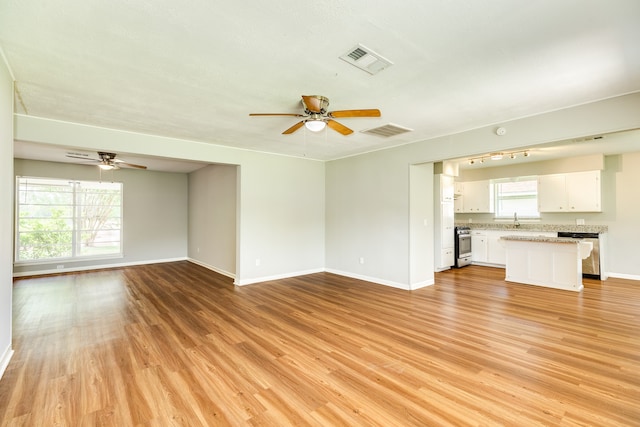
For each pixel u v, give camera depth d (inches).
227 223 245.1
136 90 111.1
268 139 183.6
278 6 66.3
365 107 128.4
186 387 88.6
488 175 293.7
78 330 131.3
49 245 256.5
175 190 319.6
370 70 96.0
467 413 76.3
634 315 144.9
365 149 213.2
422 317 145.4
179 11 68.1
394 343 117.3
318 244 255.6
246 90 111.3
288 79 102.2
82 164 264.5
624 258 223.9
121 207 287.4
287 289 199.2
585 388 86.4
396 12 68.5
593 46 82.6
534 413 76.0
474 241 287.6
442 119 144.3
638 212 219.0
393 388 87.7
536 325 133.7
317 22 72.1
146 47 83.2
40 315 150.3
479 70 96.1
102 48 83.7
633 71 96.9
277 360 104.4
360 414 76.5
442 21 71.7
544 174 257.3
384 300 173.6
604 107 118.8
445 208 260.1
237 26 73.8
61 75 99.3
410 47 83.0
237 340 120.8
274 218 227.8
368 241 221.3
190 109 130.4
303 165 244.8
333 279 227.9
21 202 245.1
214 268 266.5
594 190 230.4
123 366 100.7
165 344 117.2
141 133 167.5
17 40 79.3
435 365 100.3
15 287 206.4
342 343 117.6
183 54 86.7
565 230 238.8
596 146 201.0
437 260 253.6
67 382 91.1
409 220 194.7
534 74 99.0
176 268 276.1
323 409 78.6
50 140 142.1
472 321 139.6
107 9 67.2
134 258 294.0
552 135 132.1
